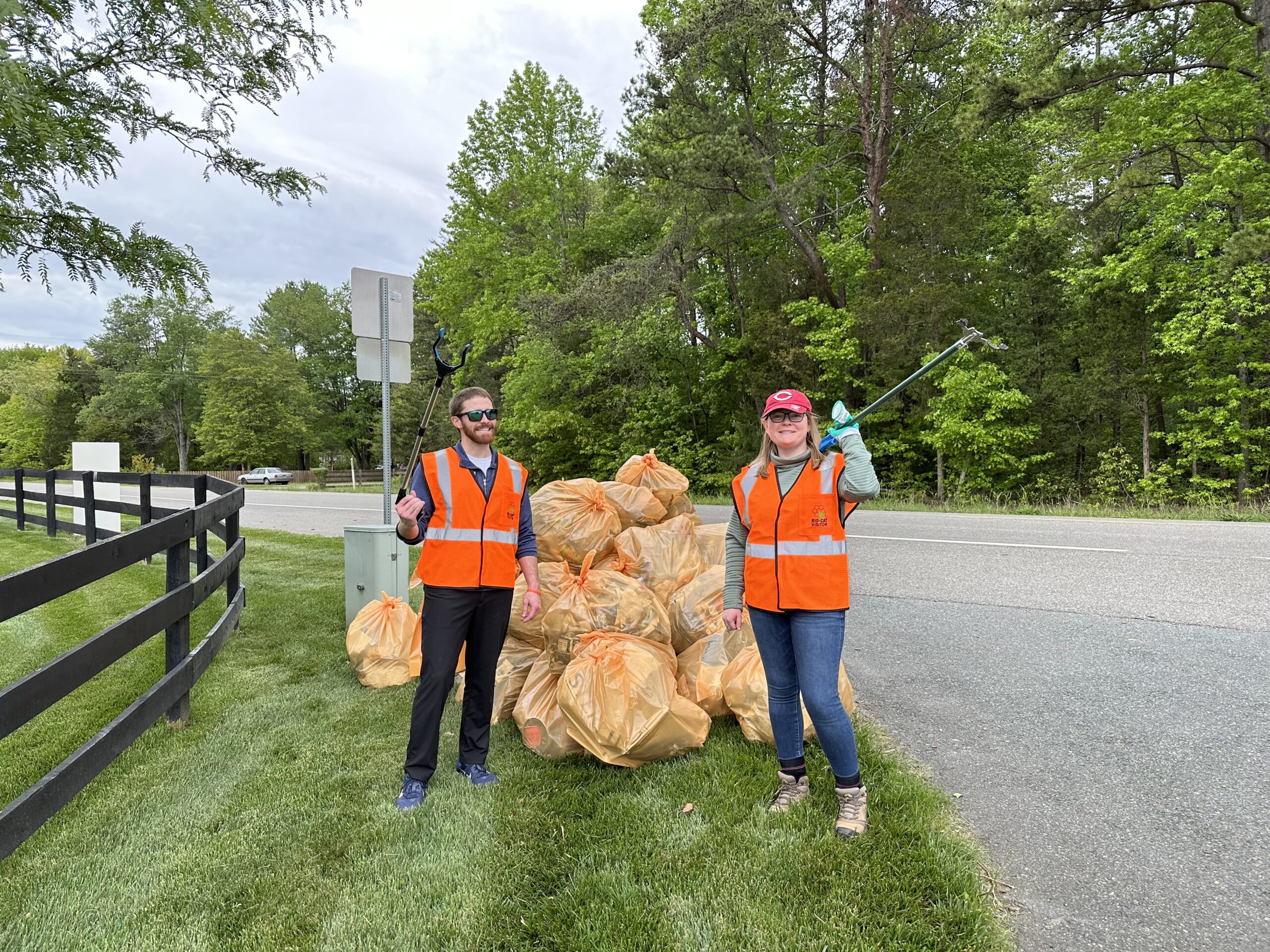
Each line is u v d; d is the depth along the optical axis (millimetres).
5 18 2703
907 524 10477
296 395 46875
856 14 16422
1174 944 1823
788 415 2352
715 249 18531
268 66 4199
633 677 2785
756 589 2434
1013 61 16219
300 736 3191
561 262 21469
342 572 7219
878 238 16062
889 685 3789
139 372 51250
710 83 16781
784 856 2189
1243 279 12750
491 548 2725
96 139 3775
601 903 2002
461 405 2746
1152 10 11992
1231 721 3193
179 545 3336
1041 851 2266
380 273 4988
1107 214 15273
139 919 1983
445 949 1861
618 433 19797
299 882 2141
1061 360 16391
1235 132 13914
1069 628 4699
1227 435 14141
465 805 2568
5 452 59188
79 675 2354
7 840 2012
